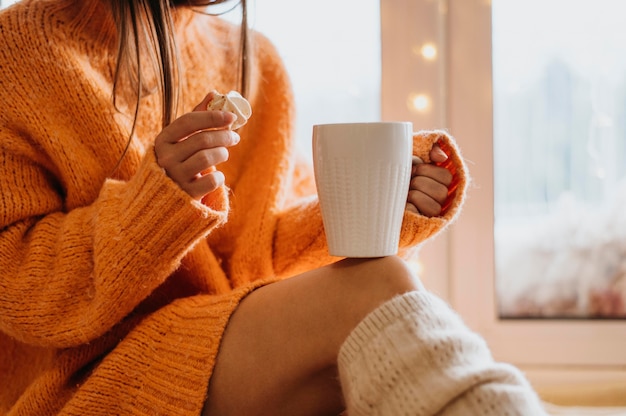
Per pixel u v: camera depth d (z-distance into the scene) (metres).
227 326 0.85
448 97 1.63
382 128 0.77
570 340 1.62
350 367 0.71
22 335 0.91
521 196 1.65
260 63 1.24
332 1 1.65
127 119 1.03
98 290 0.87
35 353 1.03
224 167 1.18
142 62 1.04
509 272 1.65
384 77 1.63
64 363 0.93
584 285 1.64
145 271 0.87
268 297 0.85
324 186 0.80
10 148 0.97
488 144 1.62
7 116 0.98
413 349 0.66
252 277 1.11
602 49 1.61
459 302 1.64
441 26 1.62
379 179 0.78
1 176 0.96
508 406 0.61
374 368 0.68
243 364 0.83
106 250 0.86
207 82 1.16
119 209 0.88
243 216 1.15
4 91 0.98
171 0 1.02
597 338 1.62
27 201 0.96
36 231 0.94
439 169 0.93
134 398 0.87
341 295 0.79
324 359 0.79
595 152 1.62
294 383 0.81
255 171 1.18
